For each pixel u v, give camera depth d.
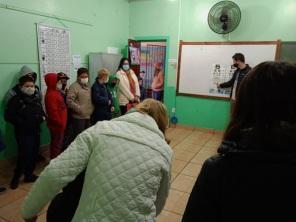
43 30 3.32
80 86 3.30
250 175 0.57
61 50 3.63
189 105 4.96
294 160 0.54
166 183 1.05
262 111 0.58
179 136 4.57
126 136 1.01
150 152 0.98
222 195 0.60
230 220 0.59
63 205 1.13
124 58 4.32
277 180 0.54
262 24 4.14
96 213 0.89
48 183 0.98
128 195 0.91
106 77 3.49
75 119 3.28
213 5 4.43
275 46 4.09
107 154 0.97
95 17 4.22
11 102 2.57
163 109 1.19
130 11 5.13
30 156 2.67
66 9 3.65
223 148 0.62
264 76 0.59
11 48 2.98
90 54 4.12
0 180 2.75
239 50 4.35
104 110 3.50
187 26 4.70
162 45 5.12
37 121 2.70
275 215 0.54
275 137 0.55
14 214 2.16
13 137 3.09
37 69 3.32
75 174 1.00
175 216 2.20
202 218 0.63
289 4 3.92
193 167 3.24
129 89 4.18
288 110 0.56
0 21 2.84
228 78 4.52
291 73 0.58
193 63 4.77
